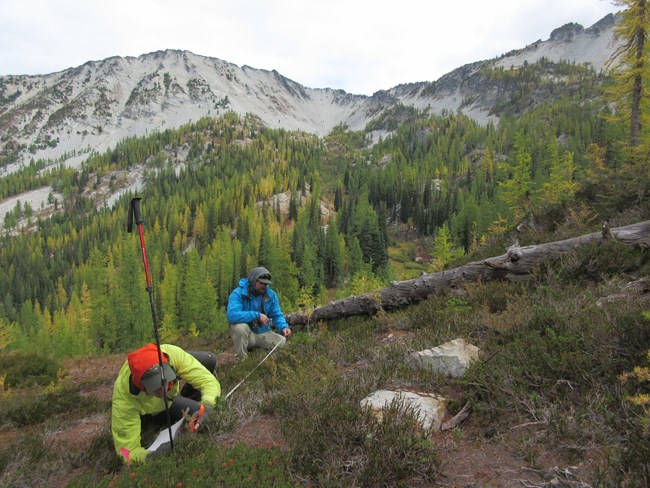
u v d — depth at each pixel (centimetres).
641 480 215
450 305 634
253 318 639
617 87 2109
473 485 255
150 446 352
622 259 596
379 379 409
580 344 368
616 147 2105
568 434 274
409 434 292
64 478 355
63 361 1120
